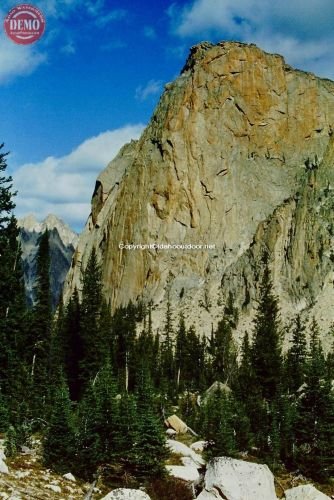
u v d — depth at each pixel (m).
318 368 49.84
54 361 66.25
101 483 31.56
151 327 176.50
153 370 98.94
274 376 83.94
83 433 33.12
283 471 46.44
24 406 42.19
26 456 32.81
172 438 53.28
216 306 193.62
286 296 180.88
